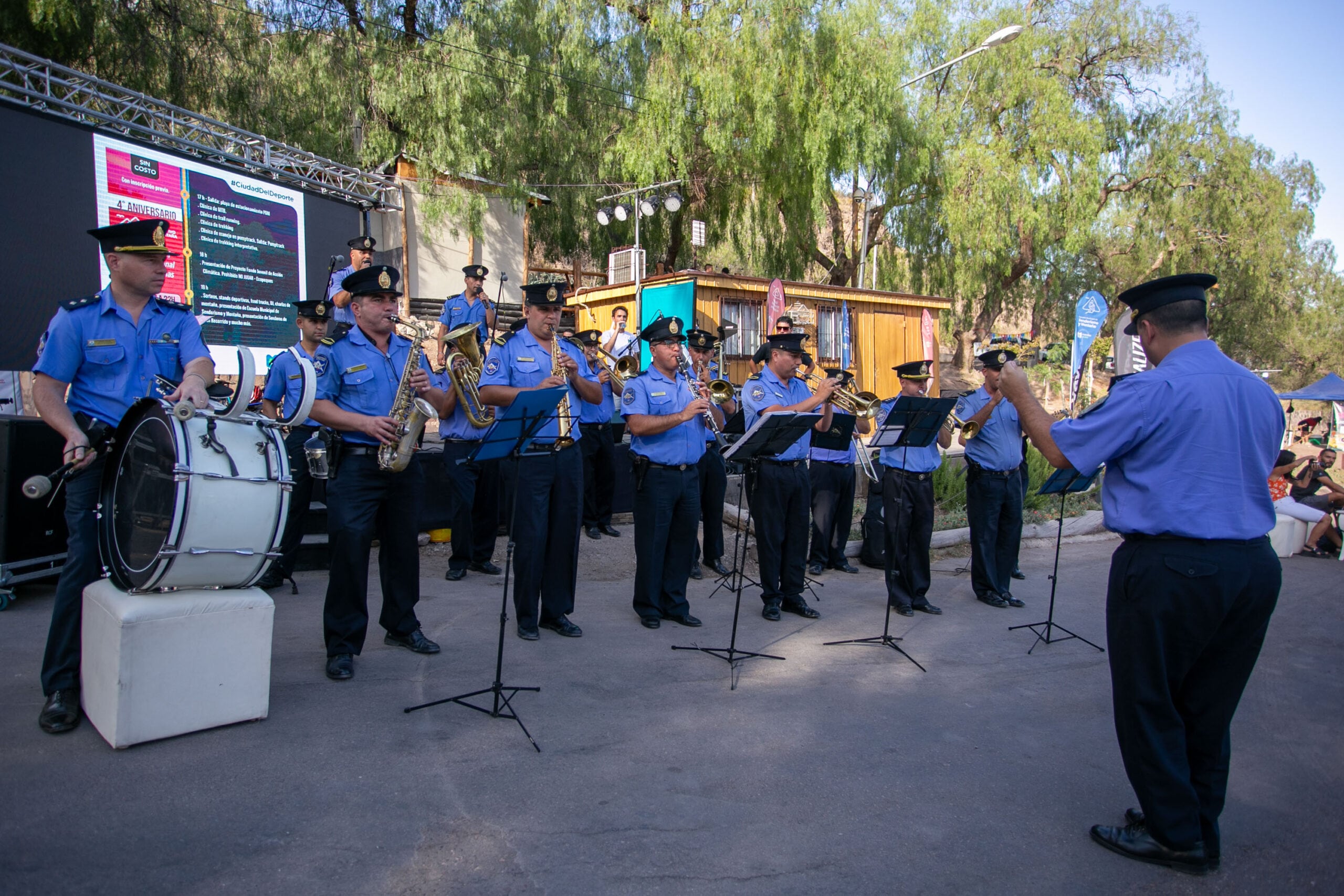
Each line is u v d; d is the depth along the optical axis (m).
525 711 4.20
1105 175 26.64
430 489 7.88
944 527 9.33
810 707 4.51
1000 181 21.72
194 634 3.64
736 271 23.39
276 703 4.10
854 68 18.00
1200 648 3.00
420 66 15.38
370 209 10.60
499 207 17.98
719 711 4.38
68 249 7.24
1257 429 2.99
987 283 25.12
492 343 5.52
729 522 9.21
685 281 13.94
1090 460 3.05
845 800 3.50
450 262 17.14
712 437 7.34
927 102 21.39
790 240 21.00
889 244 23.11
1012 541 6.98
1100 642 6.01
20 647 4.62
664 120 17.86
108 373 3.82
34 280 7.04
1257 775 4.04
